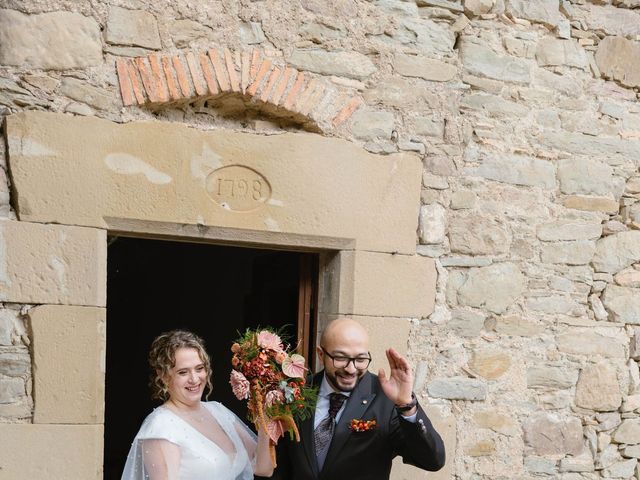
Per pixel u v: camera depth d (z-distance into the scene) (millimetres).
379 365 3914
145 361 7645
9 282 3385
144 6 3619
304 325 4105
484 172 4148
